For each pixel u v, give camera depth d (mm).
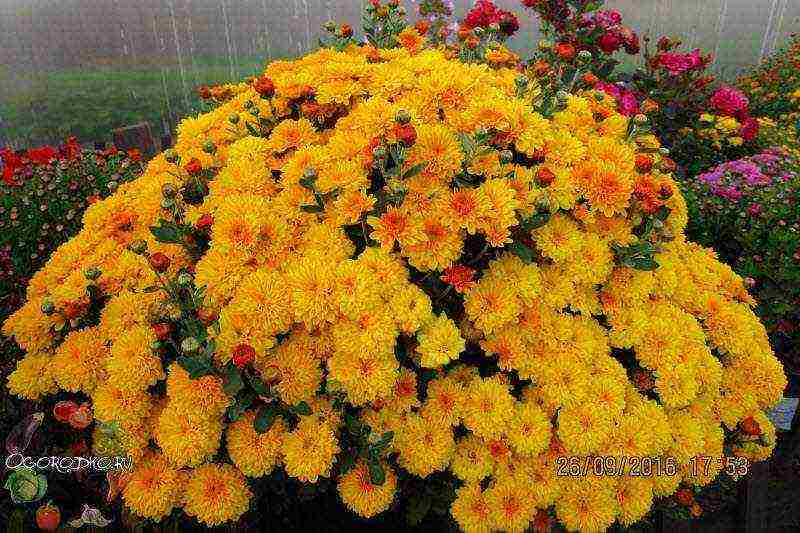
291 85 534
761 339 529
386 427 428
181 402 410
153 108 2029
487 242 446
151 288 436
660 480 447
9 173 897
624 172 471
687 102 1226
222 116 582
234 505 422
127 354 426
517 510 419
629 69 2281
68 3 2867
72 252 518
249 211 446
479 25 838
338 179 439
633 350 499
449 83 491
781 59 1908
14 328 499
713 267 567
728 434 514
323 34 2506
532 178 458
